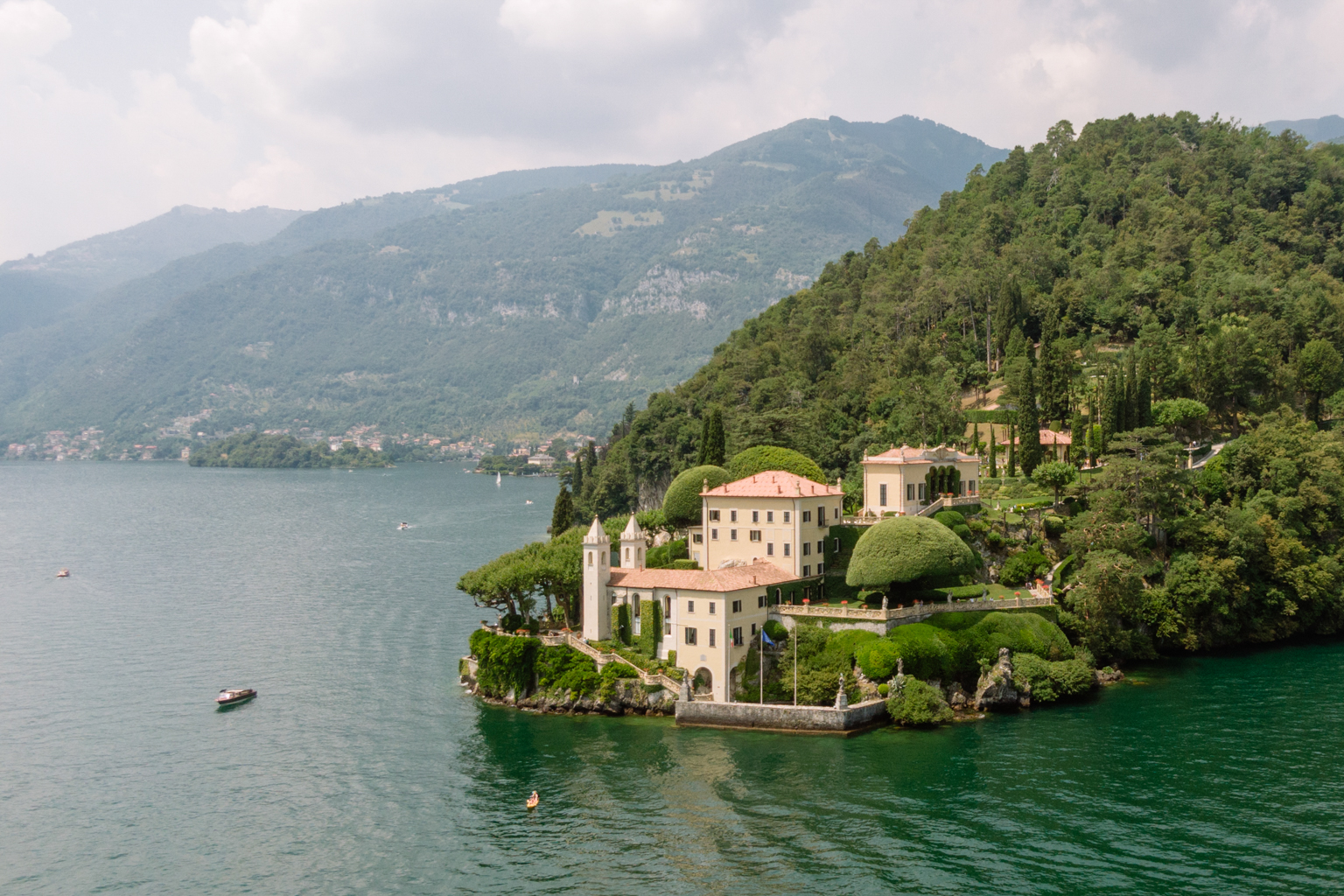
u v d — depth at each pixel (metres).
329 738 123.62
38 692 147.25
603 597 135.12
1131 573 142.38
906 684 120.12
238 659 163.88
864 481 158.75
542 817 98.31
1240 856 86.19
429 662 159.50
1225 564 152.00
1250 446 176.75
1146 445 173.25
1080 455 194.50
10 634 185.75
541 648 134.62
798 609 132.00
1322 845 87.75
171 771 114.81
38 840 97.81
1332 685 134.00
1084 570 143.88
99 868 91.94
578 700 129.00
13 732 129.75
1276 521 165.62
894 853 88.00
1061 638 133.12
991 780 102.69
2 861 93.62
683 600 128.62
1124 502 158.50
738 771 106.88
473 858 90.88
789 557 143.00
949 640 125.81
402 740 122.00
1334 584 163.25
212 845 95.62
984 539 154.62
